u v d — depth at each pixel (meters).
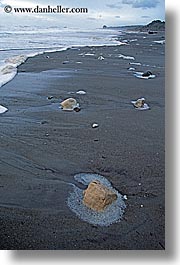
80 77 5.18
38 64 5.95
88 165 2.76
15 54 6.40
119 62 6.27
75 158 2.85
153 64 6.09
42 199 2.39
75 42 7.75
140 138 3.17
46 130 3.32
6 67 5.59
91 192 2.34
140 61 6.30
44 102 4.09
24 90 4.49
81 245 2.14
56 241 2.15
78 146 3.03
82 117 3.65
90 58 6.59
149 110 3.87
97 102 4.11
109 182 2.57
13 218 2.24
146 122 3.53
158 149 2.98
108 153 2.91
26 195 2.42
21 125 3.42
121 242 2.16
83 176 2.63
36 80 4.97
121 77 5.21
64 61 6.29
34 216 2.26
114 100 4.18
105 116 3.68
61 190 2.48
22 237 2.17
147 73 5.29
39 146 3.02
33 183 2.54
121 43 7.86
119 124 3.47
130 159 2.84
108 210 2.30
